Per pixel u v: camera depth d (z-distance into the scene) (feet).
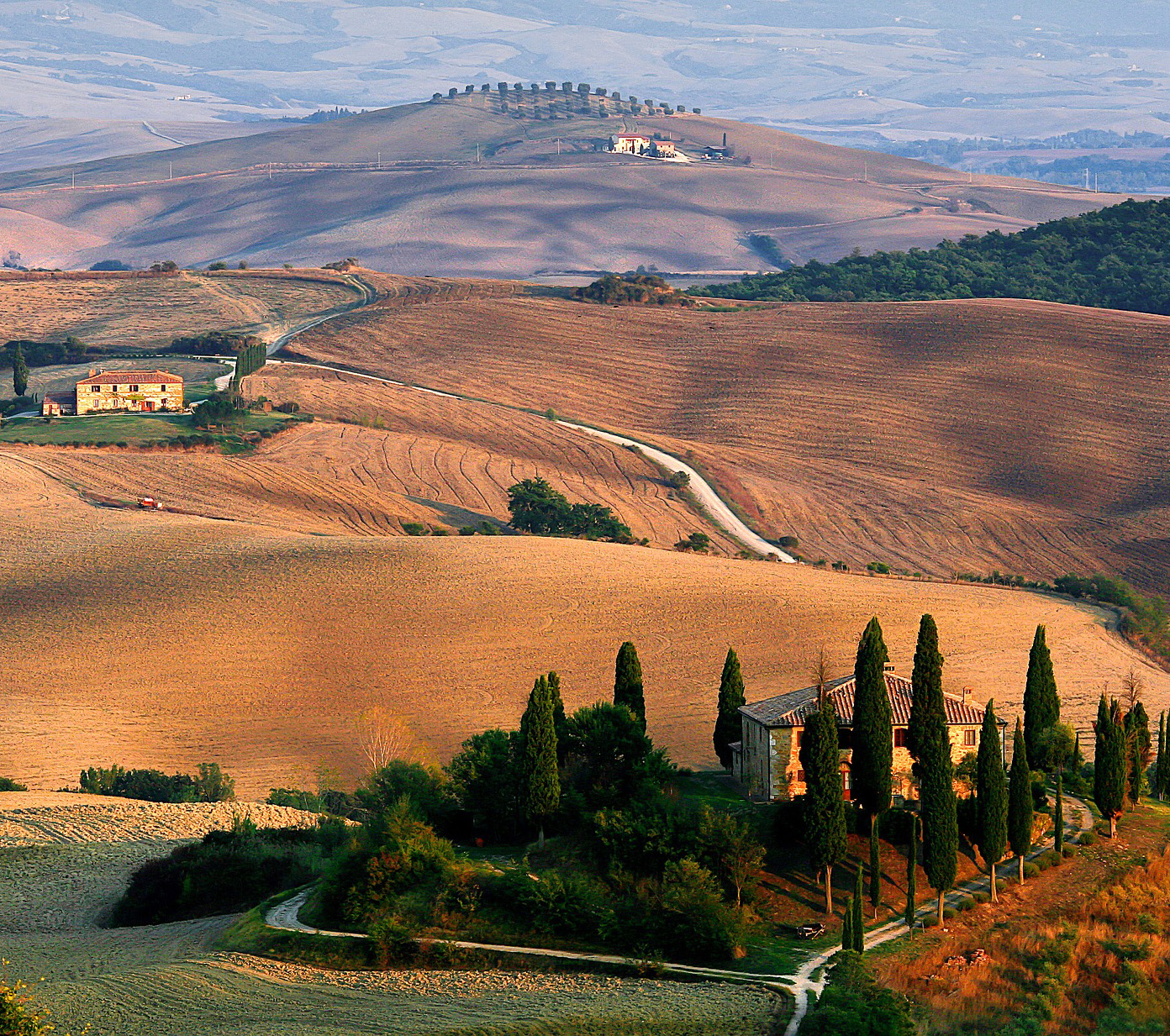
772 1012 446.60
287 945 506.89
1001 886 558.56
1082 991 492.95
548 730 580.30
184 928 555.69
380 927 499.10
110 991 472.85
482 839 599.98
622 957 494.18
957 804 578.25
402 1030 433.48
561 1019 440.45
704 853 536.01
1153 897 554.87
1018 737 575.38
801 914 531.09
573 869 552.82
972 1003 473.26
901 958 495.82
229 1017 449.06
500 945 502.79
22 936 559.38
